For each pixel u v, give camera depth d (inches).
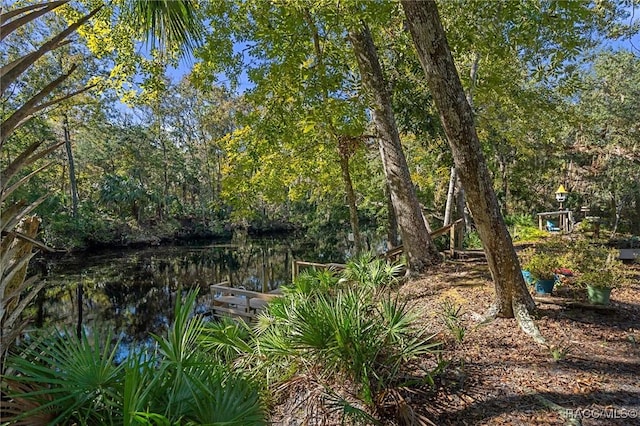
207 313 372.5
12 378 63.2
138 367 69.4
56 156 869.8
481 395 107.4
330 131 248.1
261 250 849.5
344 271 240.7
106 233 835.4
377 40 309.6
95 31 261.4
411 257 278.1
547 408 99.1
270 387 117.3
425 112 331.3
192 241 999.0
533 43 226.1
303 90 229.1
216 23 247.3
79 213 795.4
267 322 152.6
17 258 74.1
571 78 300.5
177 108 1108.5
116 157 1039.6
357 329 112.6
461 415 99.3
